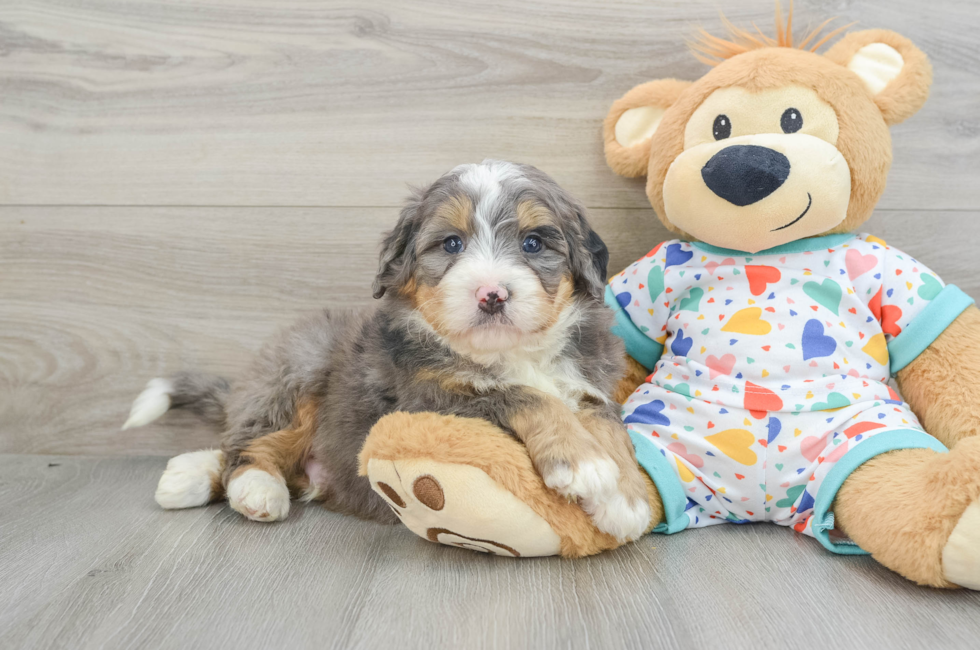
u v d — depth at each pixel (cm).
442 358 189
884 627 142
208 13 260
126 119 266
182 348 273
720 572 169
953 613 148
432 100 260
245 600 158
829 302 204
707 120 209
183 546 190
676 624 145
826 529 179
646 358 229
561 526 170
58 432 275
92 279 273
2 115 268
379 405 201
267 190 266
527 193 189
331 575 171
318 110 262
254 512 208
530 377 191
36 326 274
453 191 189
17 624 149
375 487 176
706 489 201
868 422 188
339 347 230
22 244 272
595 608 152
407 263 195
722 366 203
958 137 253
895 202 255
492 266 177
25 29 264
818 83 201
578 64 256
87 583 167
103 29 263
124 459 273
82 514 215
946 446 192
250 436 228
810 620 146
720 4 252
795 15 250
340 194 265
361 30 258
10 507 221
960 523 151
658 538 193
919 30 249
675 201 209
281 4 259
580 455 165
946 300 198
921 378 199
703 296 214
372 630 144
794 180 191
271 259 269
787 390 195
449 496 165
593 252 205
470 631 143
